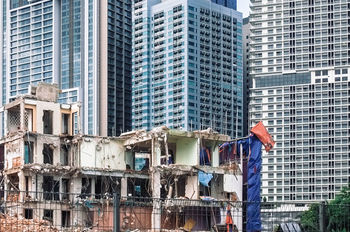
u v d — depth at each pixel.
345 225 58.12
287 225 71.31
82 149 120.38
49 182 114.62
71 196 115.25
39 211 100.31
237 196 126.38
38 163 114.56
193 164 123.00
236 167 127.50
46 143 118.06
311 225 66.94
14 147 117.38
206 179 121.50
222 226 107.56
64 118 124.00
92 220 107.56
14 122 121.94
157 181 117.75
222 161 135.25
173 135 120.94
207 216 116.56
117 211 55.22
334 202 125.44
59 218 109.69
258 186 130.62
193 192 120.38
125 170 119.50
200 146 124.38
